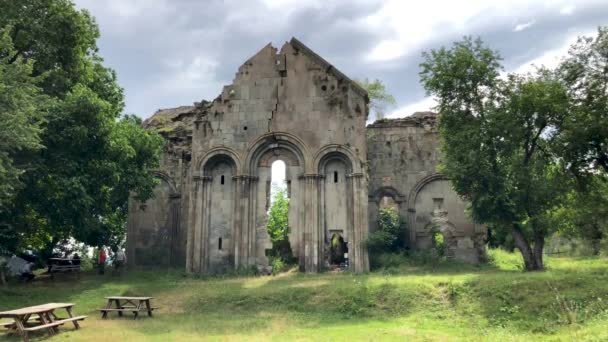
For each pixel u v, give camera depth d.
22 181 21.94
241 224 27.75
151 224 33.94
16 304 19.67
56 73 25.27
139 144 27.97
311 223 27.28
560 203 23.69
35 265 29.03
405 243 33.25
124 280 25.64
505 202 23.08
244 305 19.44
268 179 28.64
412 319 16.55
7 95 17.89
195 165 28.98
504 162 24.05
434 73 25.69
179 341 13.23
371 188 34.66
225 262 27.89
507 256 35.47
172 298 20.78
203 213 28.36
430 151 34.84
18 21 23.69
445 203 34.03
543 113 22.84
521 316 15.56
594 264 24.34
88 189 23.97
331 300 18.94
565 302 14.51
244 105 29.33
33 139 18.86
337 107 28.66
